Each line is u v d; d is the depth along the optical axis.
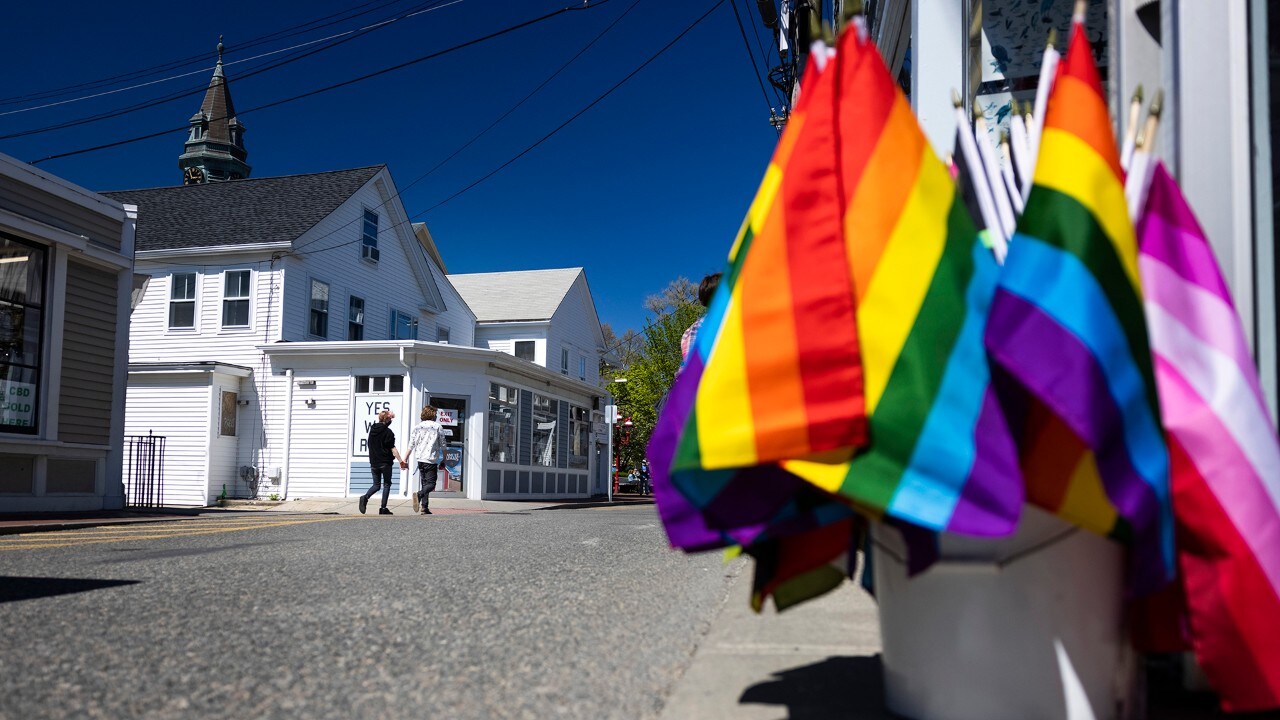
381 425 14.23
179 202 23.36
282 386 19.83
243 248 20.17
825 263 1.58
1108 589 1.61
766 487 1.63
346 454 19.41
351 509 16.80
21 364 11.34
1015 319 1.46
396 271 24.59
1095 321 1.43
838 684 2.19
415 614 3.33
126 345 13.06
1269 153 2.00
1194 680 1.87
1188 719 1.78
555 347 30.86
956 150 2.06
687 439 1.58
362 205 23.06
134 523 10.36
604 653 2.62
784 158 1.87
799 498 1.63
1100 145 1.55
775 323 1.57
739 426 1.55
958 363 1.52
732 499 1.62
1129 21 2.23
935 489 1.47
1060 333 1.42
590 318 34.69
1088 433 1.39
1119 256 1.48
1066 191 1.50
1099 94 1.60
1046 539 1.58
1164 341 1.60
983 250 1.62
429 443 14.41
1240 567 1.53
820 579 1.90
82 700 2.14
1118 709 1.64
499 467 21.56
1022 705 1.59
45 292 11.66
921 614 1.67
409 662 2.51
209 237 20.95
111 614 3.36
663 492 1.73
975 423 1.49
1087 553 1.59
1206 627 1.55
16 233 11.09
